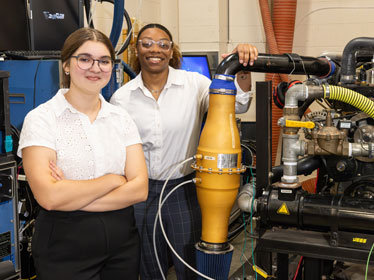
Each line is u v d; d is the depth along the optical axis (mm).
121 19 2654
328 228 1726
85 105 1660
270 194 1802
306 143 1804
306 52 4457
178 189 2180
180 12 4375
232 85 1905
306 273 1826
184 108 2156
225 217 1937
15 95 2332
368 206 1658
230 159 1854
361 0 4270
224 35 4469
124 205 1679
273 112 4086
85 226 1604
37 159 1564
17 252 1967
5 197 1894
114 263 1688
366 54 2197
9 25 2443
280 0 4094
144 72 2133
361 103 1741
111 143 1704
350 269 2102
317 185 2297
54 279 1582
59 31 2660
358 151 1761
